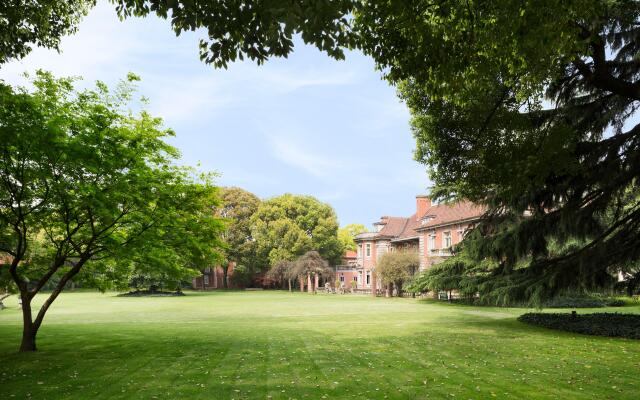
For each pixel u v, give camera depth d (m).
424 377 8.11
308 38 5.38
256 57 6.16
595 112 15.14
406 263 44.62
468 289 18.61
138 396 6.99
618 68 14.14
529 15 6.55
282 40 5.53
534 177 11.55
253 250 69.56
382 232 58.16
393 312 26.28
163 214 11.48
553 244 22.52
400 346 11.91
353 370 8.79
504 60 8.11
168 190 11.30
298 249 65.88
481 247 17.23
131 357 10.45
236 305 34.25
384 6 7.06
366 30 7.75
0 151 9.72
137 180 10.61
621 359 9.66
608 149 14.03
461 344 12.09
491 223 18.20
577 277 14.55
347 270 70.00
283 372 8.65
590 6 6.59
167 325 18.89
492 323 18.11
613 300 28.06
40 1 10.07
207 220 12.54
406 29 7.65
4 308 29.95
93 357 10.49
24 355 10.87
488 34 7.38
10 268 11.36
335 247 70.38
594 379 7.85
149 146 11.11
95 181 10.56
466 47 7.86
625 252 13.81
